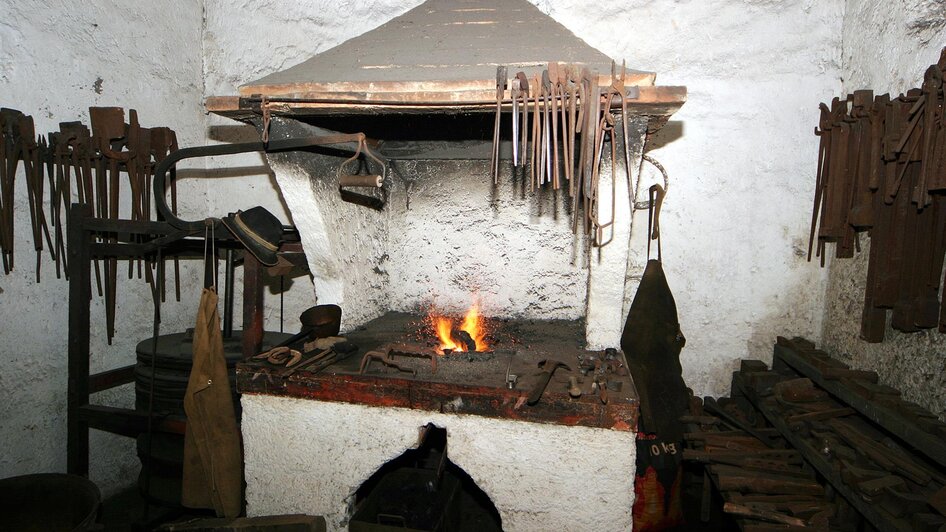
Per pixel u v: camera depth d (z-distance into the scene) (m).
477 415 1.93
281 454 2.12
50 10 2.41
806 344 2.77
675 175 2.96
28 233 2.35
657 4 2.95
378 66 2.10
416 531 2.07
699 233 2.97
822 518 2.00
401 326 2.75
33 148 2.28
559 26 2.29
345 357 2.24
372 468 2.05
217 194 3.43
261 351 2.39
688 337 3.03
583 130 1.83
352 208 2.55
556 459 1.89
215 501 2.16
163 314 3.08
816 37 2.79
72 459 2.46
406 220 2.96
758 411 2.74
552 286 2.85
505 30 2.27
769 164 2.87
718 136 2.91
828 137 2.62
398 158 2.86
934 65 1.83
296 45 3.34
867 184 2.25
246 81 3.35
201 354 2.11
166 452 2.46
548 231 2.80
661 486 2.56
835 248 2.72
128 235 2.76
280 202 3.36
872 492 1.73
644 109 1.89
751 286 2.95
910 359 2.09
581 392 1.84
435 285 2.96
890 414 1.92
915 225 2.02
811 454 2.13
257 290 2.30
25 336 2.37
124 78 2.79
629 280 3.06
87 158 2.48
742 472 2.27
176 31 3.15
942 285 1.92
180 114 3.19
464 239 2.90
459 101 1.90
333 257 2.40
